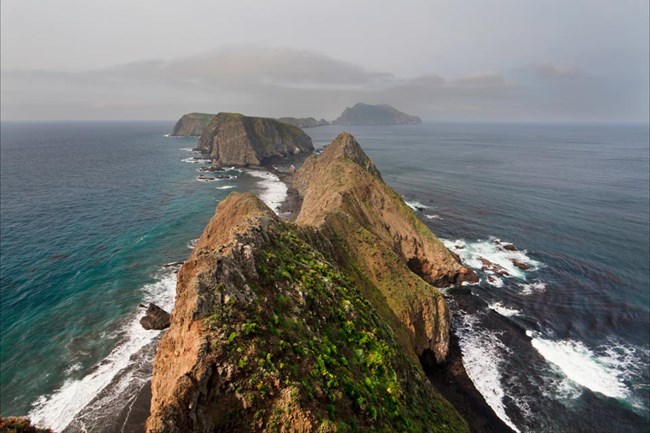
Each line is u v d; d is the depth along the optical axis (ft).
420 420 100.53
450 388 146.20
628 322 188.55
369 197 273.33
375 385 96.68
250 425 68.90
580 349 168.55
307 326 96.12
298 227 165.58
